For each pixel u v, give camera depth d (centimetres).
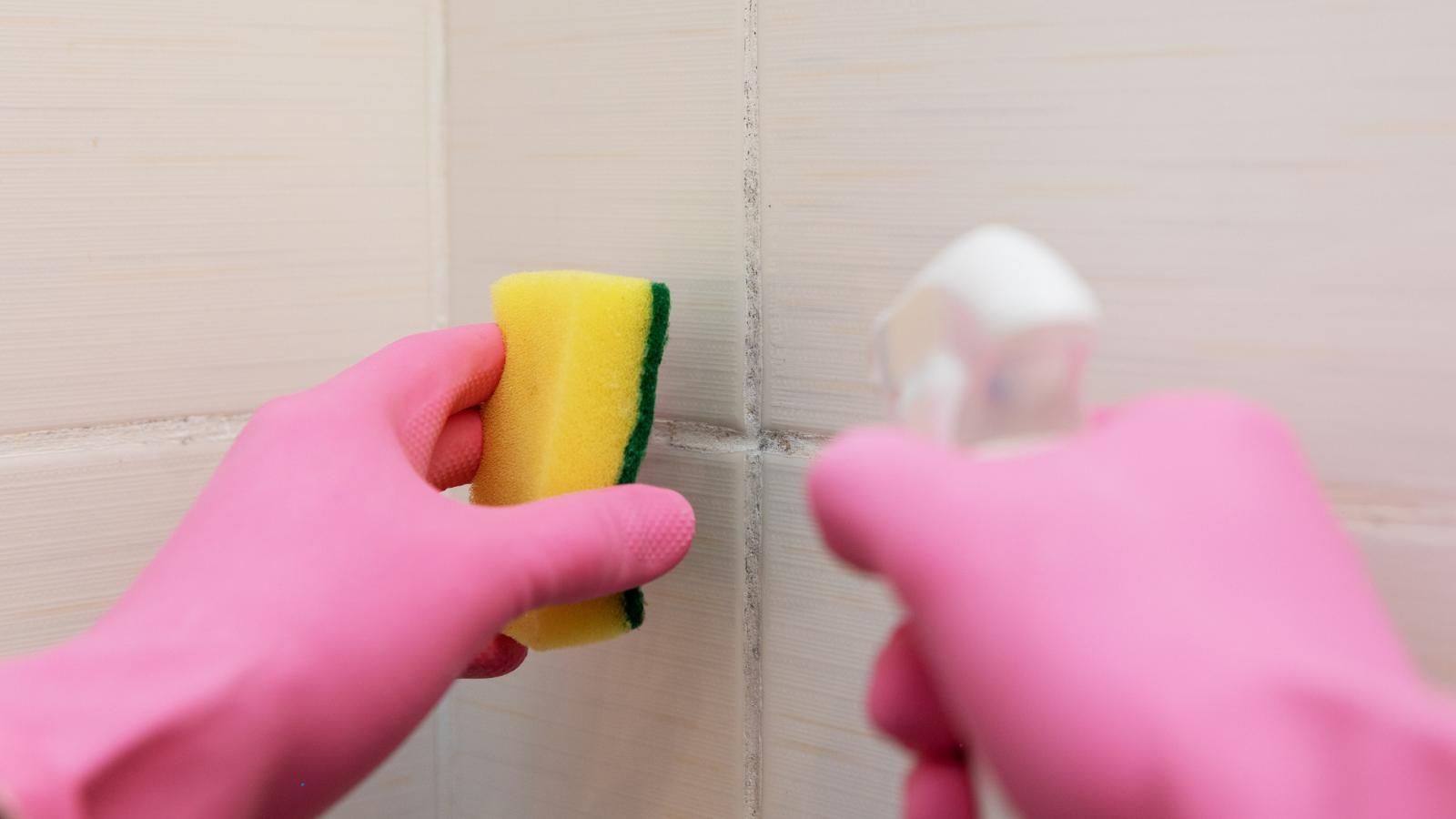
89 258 48
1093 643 23
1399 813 20
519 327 46
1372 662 23
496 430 47
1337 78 34
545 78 52
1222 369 37
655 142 48
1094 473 26
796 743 47
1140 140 37
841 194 44
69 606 48
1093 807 22
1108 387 39
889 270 43
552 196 52
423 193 56
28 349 47
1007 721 24
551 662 55
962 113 40
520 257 54
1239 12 35
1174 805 21
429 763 59
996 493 26
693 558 49
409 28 55
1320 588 24
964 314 27
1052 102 39
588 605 43
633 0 48
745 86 46
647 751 51
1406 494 34
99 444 49
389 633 33
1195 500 25
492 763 57
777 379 46
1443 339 34
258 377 52
